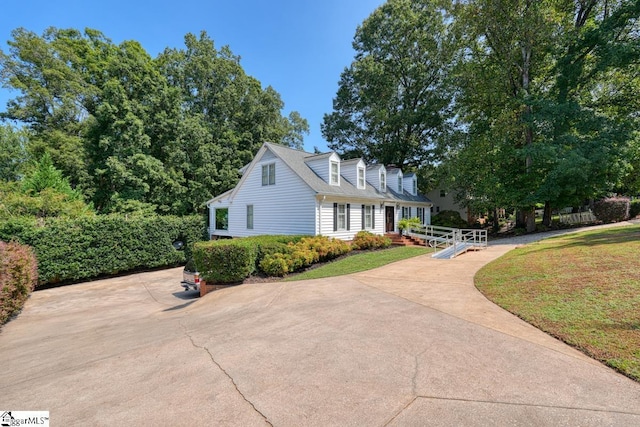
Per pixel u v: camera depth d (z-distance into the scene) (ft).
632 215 68.95
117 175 68.18
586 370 10.53
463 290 22.90
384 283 26.86
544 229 65.57
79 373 12.69
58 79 73.05
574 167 52.70
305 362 12.19
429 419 8.21
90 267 44.65
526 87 63.26
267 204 58.65
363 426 8.06
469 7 62.23
